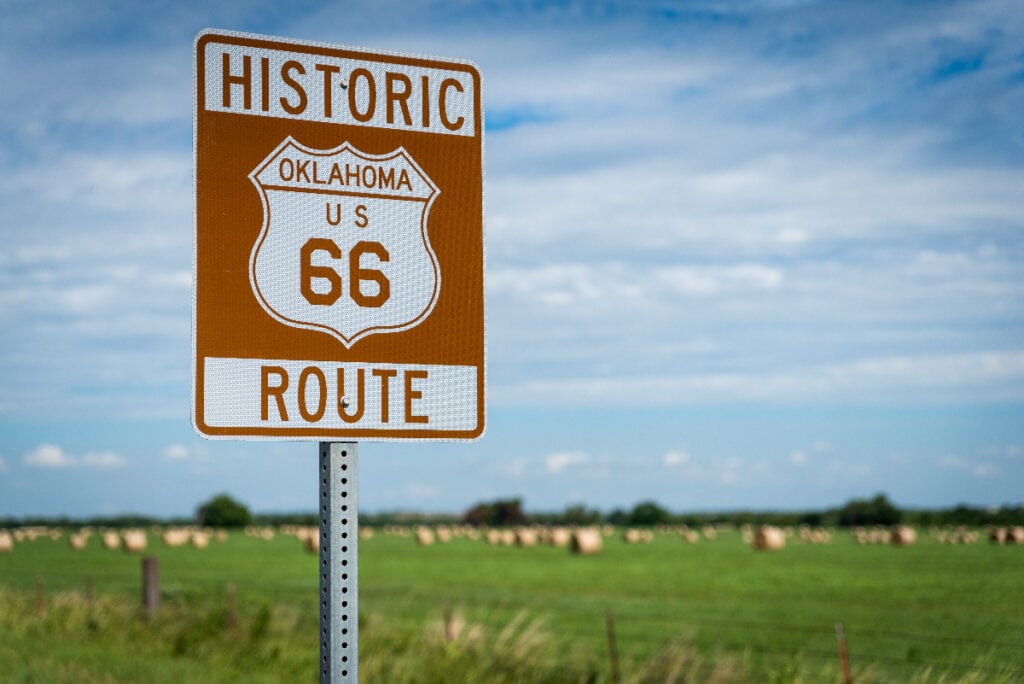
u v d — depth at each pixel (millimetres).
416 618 25250
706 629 23953
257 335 4027
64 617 22797
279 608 22078
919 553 59250
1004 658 17547
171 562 59000
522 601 31828
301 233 4117
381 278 4195
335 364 4113
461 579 42344
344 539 4059
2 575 47062
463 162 4352
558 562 54531
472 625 20500
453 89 4367
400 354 4199
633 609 29188
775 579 40344
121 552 74250
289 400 4043
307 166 4148
